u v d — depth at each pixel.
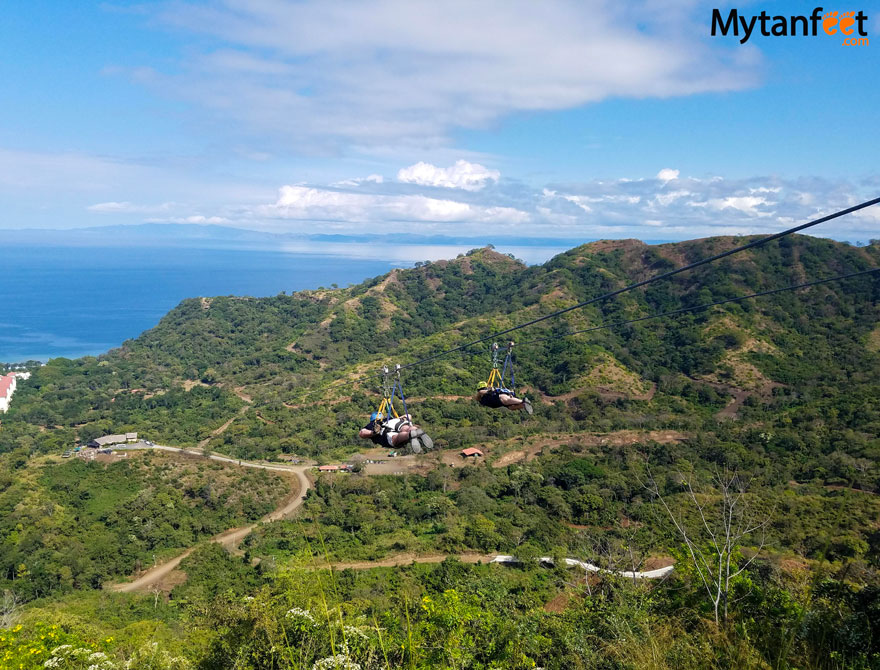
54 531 47.34
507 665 8.73
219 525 50.97
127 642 14.31
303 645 8.63
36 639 10.66
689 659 5.61
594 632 9.38
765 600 8.39
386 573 33.59
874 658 5.44
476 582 13.70
